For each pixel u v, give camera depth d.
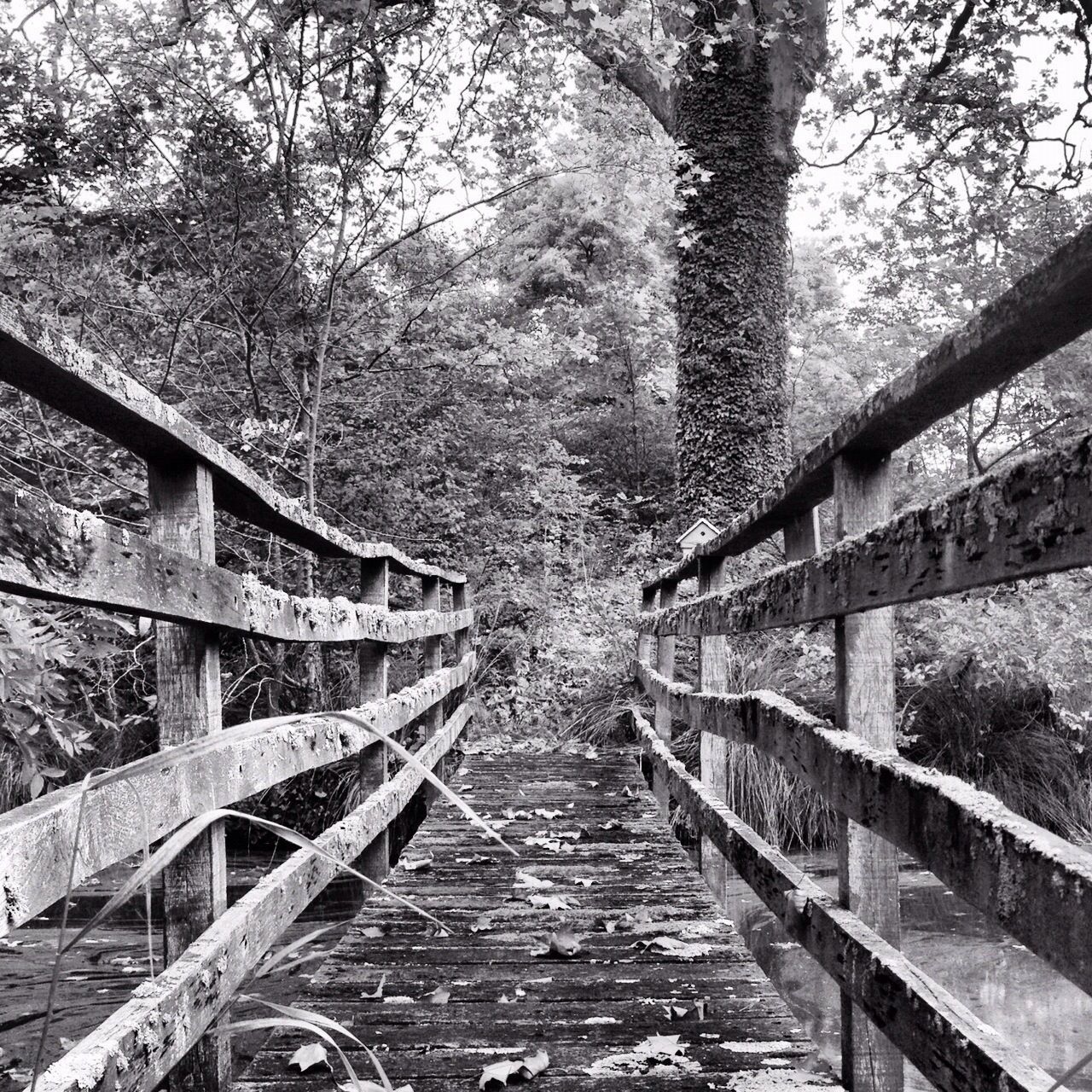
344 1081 2.23
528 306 19.38
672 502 17.16
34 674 2.75
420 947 3.26
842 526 2.04
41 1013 3.71
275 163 7.80
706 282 12.46
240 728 1.04
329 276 8.56
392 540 10.17
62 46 7.07
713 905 3.74
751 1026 2.55
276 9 7.27
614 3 8.48
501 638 10.24
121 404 1.66
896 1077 1.97
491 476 11.75
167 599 1.79
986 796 1.33
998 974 3.91
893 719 2.08
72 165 7.26
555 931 3.41
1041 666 6.87
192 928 2.01
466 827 5.23
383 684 4.46
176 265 7.96
